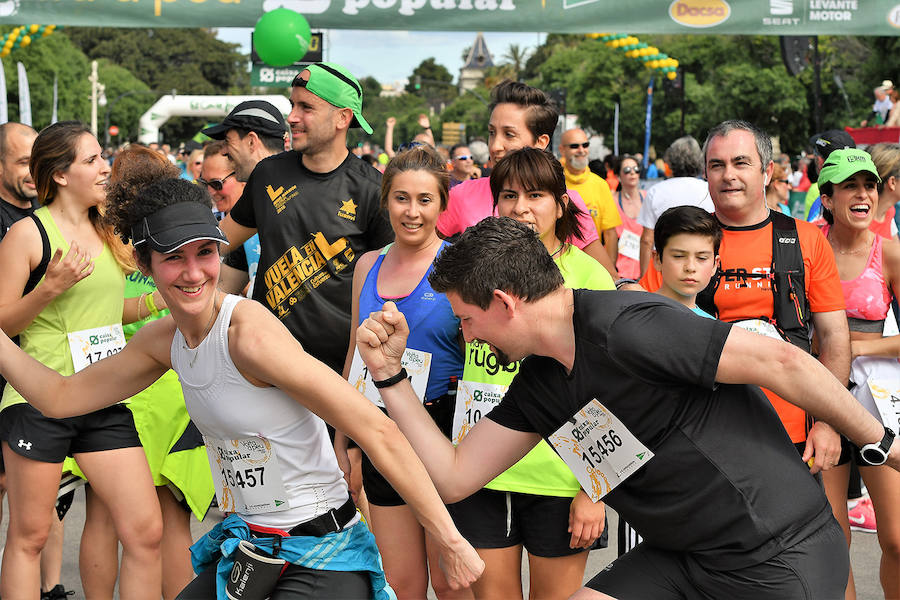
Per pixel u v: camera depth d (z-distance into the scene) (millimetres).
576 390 2395
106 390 2697
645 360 2281
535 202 3365
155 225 2299
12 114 52969
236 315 2373
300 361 2328
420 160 3531
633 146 58875
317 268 4312
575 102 61531
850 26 8297
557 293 2377
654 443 2367
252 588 2512
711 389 2309
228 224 4598
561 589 3377
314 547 2527
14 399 3557
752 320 3713
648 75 57688
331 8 8227
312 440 2508
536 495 3309
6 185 4371
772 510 2361
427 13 8273
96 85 66562
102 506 3910
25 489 3512
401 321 2594
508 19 8320
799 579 2359
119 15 8125
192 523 5543
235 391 2402
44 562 4457
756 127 3783
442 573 3627
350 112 4297
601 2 8289
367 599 2625
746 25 8305
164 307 4211
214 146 5551
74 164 3660
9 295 3607
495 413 2621
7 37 12055
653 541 2543
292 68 10445
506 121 4578
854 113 42812
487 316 2363
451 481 2596
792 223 3771
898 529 3803
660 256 3686
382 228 4336
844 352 3732
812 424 3689
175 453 3957
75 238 3721
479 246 2344
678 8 8320
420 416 2645
